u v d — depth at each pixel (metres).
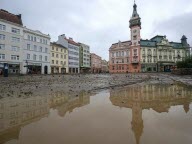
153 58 73.94
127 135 3.74
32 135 3.77
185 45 80.19
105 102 7.71
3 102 7.59
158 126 4.34
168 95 9.77
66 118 5.14
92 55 99.94
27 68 48.94
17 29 46.34
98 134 3.81
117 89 13.21
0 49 42.31
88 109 6.35
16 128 4.24
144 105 7.06
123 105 7.08
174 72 43.78
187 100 8.13
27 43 49.50
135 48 72.25
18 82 19.75
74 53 76.94
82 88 13.52
